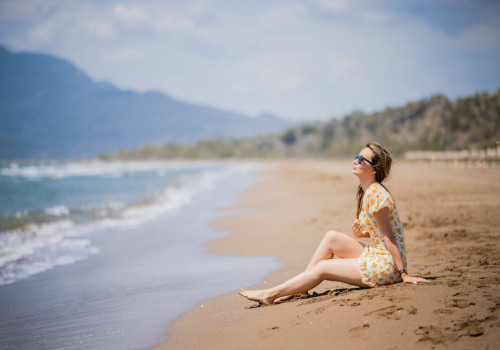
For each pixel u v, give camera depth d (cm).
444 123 8731
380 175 408
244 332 360
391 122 11744
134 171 6072
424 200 1244
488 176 2373
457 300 332
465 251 600
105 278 666
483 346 261
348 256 419
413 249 651
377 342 286
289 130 15338
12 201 1939
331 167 5334
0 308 537
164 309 483
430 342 274
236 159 14875
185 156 17200
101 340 403
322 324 329
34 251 887
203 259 761
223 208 1586
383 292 368
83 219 1347
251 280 582
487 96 8669
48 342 411
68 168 7775
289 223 1048
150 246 919
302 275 419
